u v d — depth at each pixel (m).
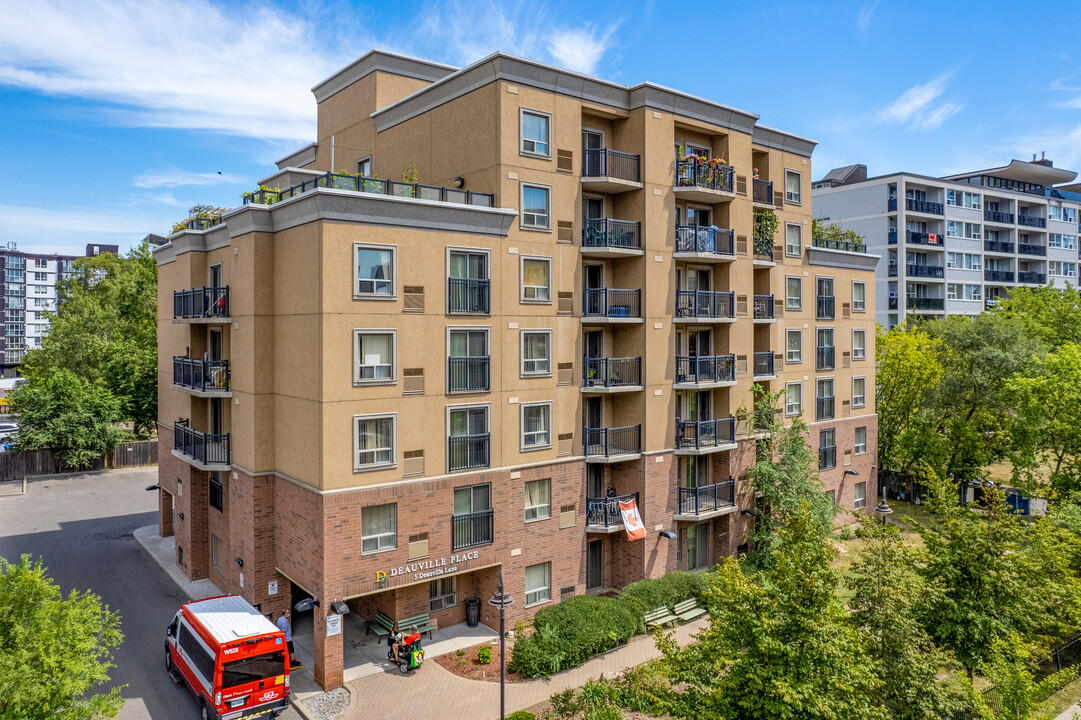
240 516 22.58
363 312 19.58
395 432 20.19
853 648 12.88
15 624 13.14
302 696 18.62
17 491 39.88
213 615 18.48
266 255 21.50
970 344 41.16
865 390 36.66
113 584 26.06
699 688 13.66
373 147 28.05
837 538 30.53
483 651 20.67
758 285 31.12
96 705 13.76
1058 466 34.91
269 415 21.70
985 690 17.95
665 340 25.81
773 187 31.44
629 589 23.77
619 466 26.06
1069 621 19.50
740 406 28.66
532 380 23.19
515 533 22.81
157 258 29.67
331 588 19.09
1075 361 34.31
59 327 53.47
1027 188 73.44
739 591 13.86
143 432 54.91
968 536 17.50
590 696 16.98
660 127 25.41
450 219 21.03
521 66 22.48
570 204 23.97
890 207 60.84
